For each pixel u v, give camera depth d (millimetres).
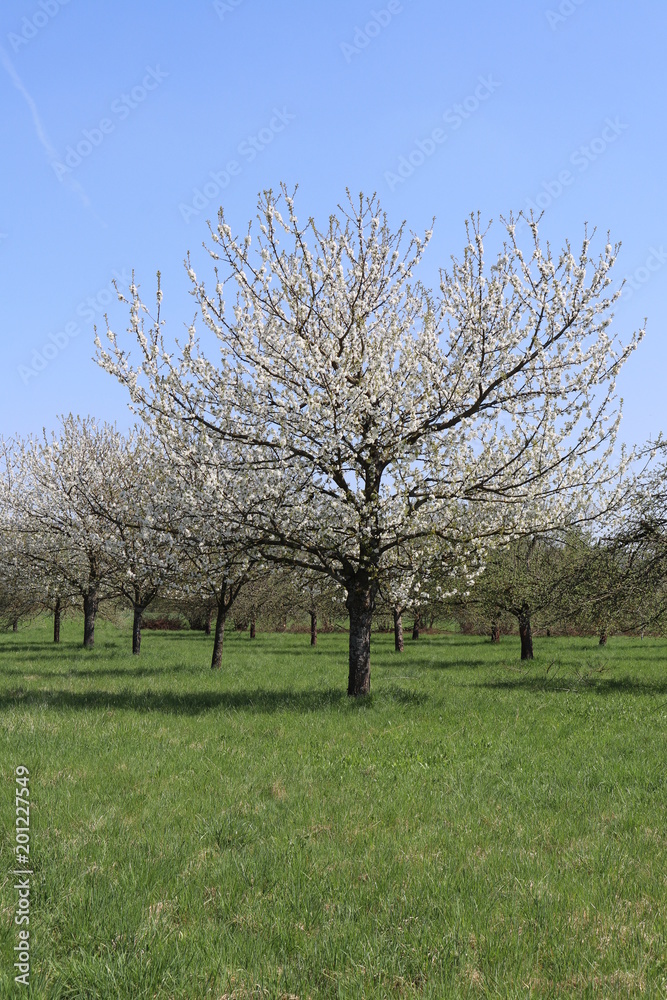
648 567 20859
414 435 16656
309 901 5977
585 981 4867
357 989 4758
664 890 6332
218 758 10938
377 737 12867
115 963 4930
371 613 17875
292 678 22922
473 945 5371
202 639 49750
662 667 26828
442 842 7461
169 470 16891
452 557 17578
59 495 30625
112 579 31469
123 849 6949
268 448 16891
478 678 22891
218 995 4680
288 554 17547
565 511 17891
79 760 10617
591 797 9281
